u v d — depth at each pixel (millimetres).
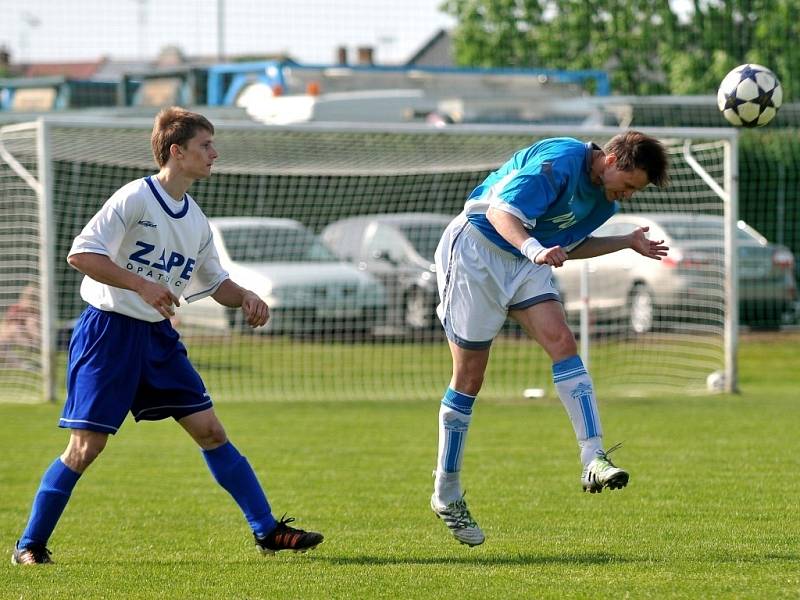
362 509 24500
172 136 18797
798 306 66750
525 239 17797
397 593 16500
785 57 72875
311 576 17812
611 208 19578
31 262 49844
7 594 16797
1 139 47469
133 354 18781
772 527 21688
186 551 20375
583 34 77875
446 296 19531
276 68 59906
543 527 22094
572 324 62125
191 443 35625
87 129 45875
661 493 25703
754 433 35844
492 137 49625
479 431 37312
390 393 49062
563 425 38781
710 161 51969
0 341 49812
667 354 58594
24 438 36469
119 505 25422
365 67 61562
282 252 60781
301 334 59250
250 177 59656
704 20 74375
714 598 15828
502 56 83938
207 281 19922
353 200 63312
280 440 35781
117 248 18531
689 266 58344
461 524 19672
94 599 16469
